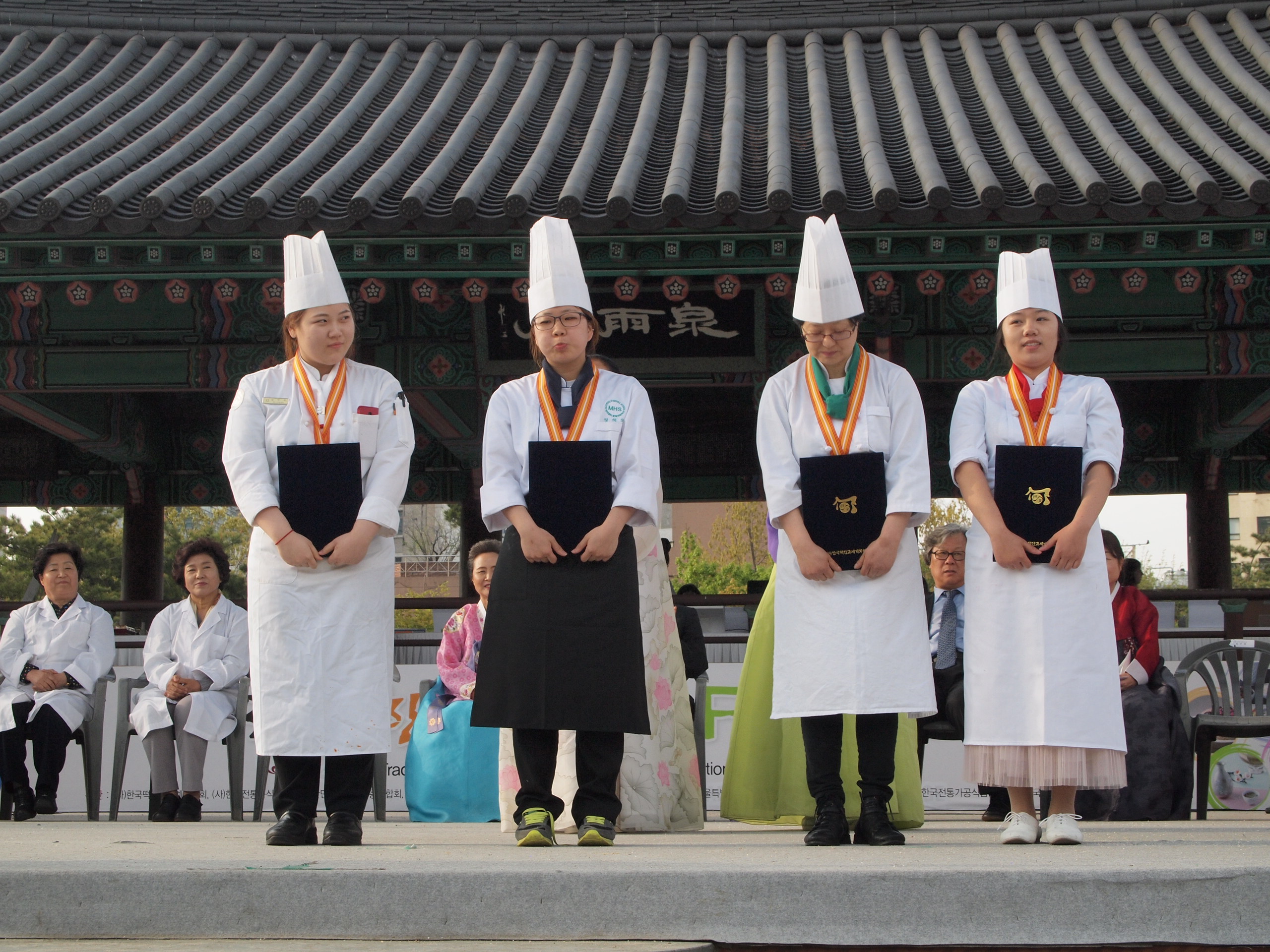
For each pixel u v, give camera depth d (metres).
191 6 11.45
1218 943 2.99
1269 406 9.76
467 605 7.39
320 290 4.62
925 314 9.30
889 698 4.39
